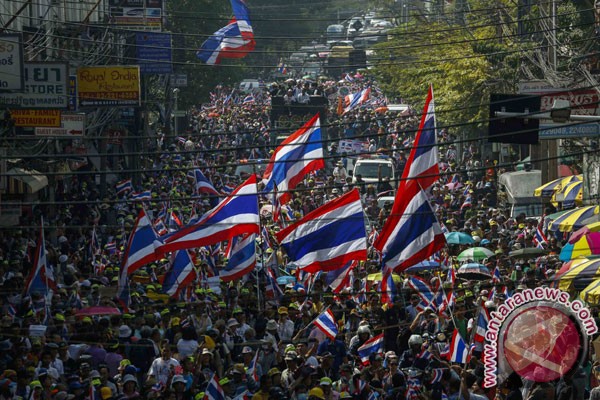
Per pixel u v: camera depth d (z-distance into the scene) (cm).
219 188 11031
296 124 16688
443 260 6512
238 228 5591
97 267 6950
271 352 4894
